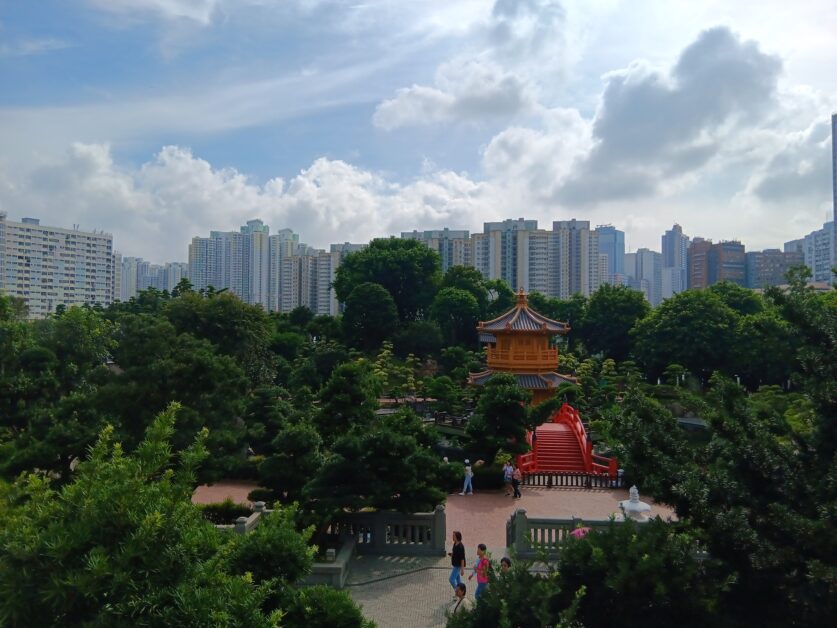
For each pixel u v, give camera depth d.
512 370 51.50
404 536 22.64
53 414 24.22
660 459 11.63
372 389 27.08
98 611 7.39
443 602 18.12
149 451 8.96
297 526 21.11
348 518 22.75
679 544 11.40
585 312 87.50
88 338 38.34
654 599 10.96
